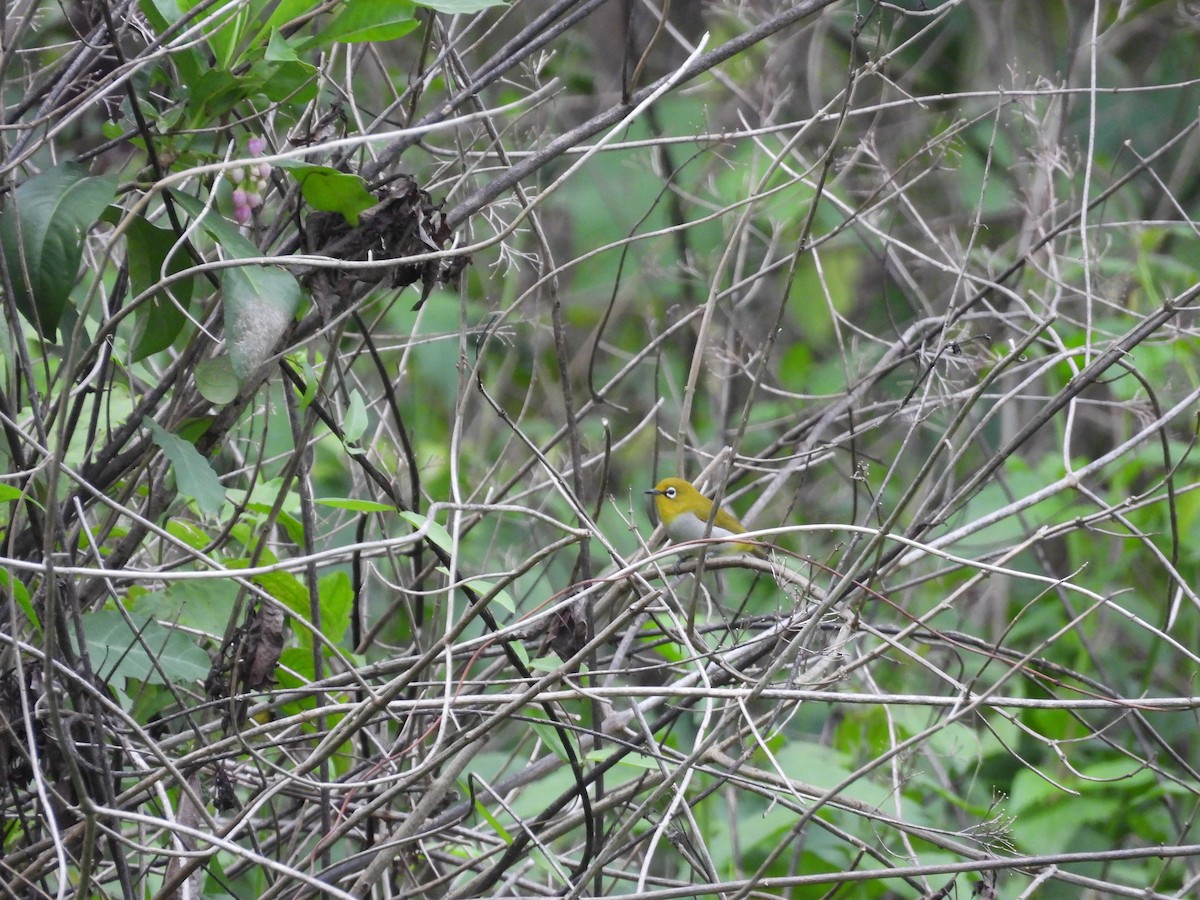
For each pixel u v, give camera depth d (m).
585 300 16.20
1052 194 10.37
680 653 8.99
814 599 7.43
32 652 5.37
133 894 6.26
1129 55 17.02
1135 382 11.69
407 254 6.47
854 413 9.77
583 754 7.47
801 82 14.99
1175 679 12.39
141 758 6.95
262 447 6.73
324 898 7.11
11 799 7.13
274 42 5.88
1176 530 7.89
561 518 12.71
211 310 7.16
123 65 5.66
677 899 7.26
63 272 5.55
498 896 7.56
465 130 9.81
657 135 12.63
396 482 7.94
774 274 15.74
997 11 16.44
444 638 5.84
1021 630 12.19
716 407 13.30
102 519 8.20
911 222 13.23
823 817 9.93
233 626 6.62
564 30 7.42
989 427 14.62
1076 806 10.38
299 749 7.87
